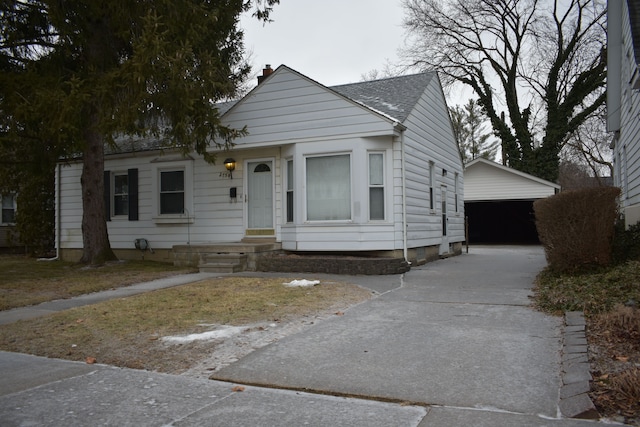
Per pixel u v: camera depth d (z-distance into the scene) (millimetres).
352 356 4863
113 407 3822
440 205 15078
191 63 10469
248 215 12922
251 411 3674
